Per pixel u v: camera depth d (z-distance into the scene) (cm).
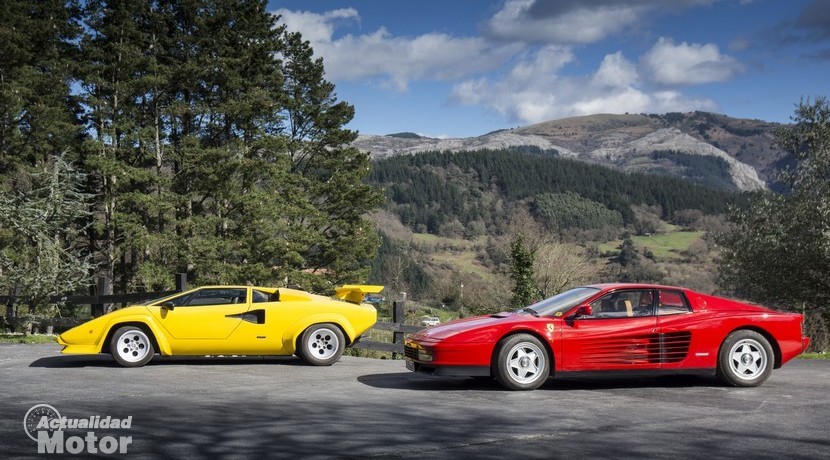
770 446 580
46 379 943
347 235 4991
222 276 3888
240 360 1180
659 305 906
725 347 895
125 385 894
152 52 4372
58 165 1962
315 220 4650
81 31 4078
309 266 4988
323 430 630
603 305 902
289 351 1113
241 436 605
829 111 2648
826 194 2588
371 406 755
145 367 1076
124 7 3969
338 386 902
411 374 1018
